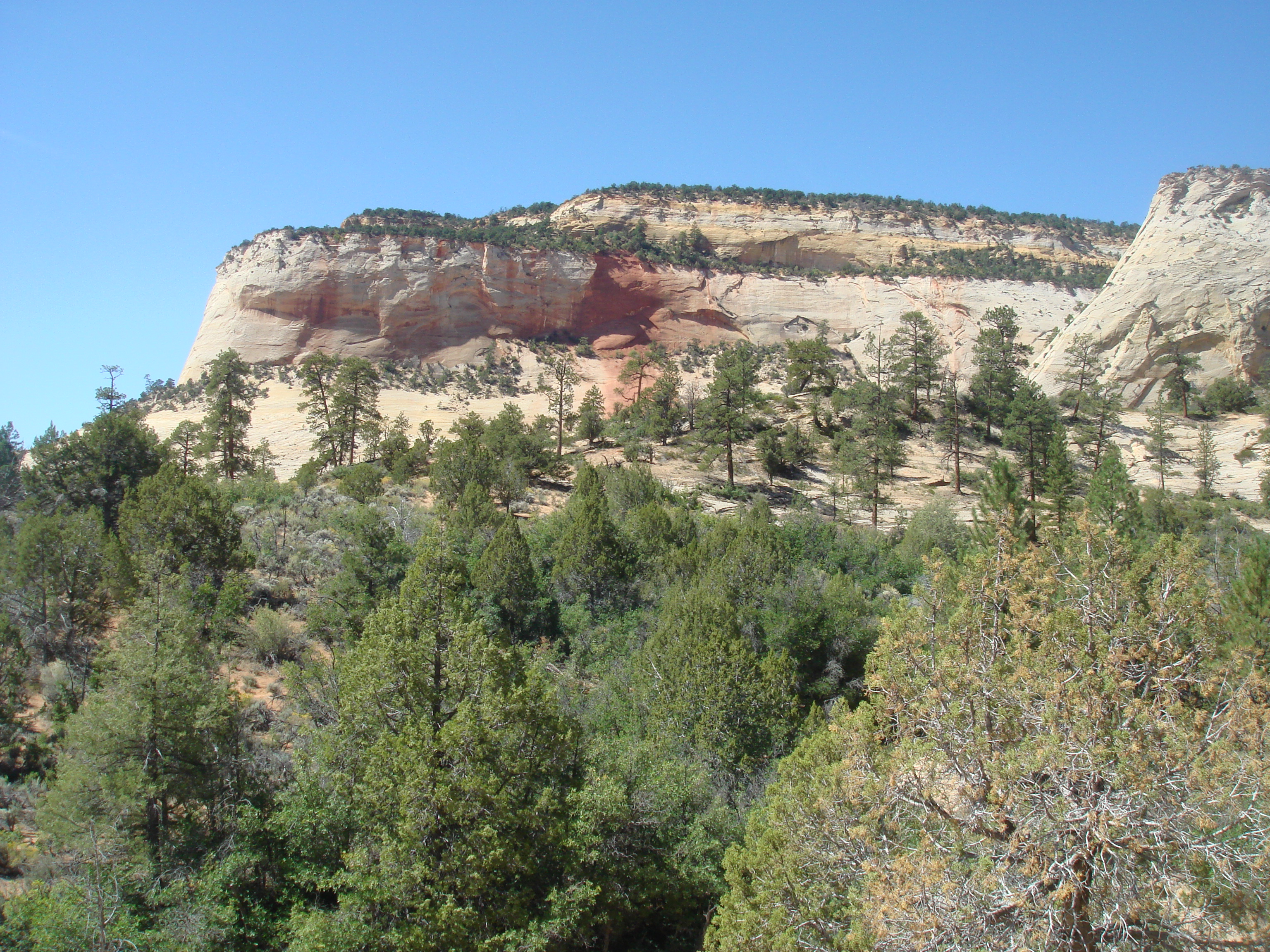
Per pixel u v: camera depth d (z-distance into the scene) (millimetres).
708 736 22938
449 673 17109
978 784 11781
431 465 58812
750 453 71000
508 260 127625
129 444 44688
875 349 115750
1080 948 10336
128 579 26797
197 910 14914
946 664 12523
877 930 11047
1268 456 67188
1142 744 10602
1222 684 11625
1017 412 66062
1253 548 21594
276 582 33344
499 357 122375
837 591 31938
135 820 16953
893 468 65312
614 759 19422
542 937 15031
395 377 113125
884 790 12516
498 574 31688
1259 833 10250
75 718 17703
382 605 18547
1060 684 11430
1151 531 37812
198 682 18109
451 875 15406
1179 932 10023
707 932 15945
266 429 87625
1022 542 29625
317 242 122562
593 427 77750
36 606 26359
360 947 14812
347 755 17203
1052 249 151625
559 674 28719
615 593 33906
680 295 135125
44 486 41938
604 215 152125
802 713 25828
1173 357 86438
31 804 18719
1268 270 93562
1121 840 10219
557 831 16344
